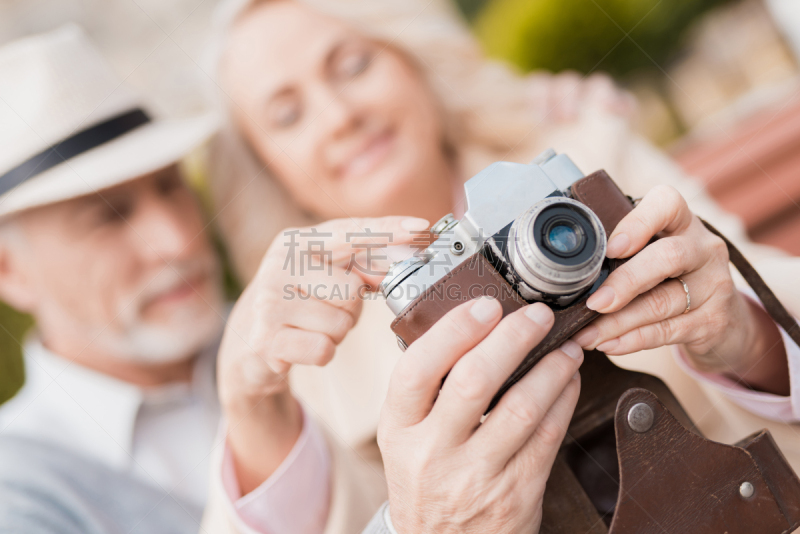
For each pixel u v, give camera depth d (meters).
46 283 1.16
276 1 1.18
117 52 1.50
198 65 1.33
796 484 0.52
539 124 1.44
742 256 0.58
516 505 0.47
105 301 1.19
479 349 0.44
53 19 1.57
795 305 0.75
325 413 1.15
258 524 0.82
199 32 1.47
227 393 0.78
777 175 1.57
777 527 0.50
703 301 0.53
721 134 1.86
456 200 1.34
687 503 0.50
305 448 0.87
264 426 0.82
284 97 1.21
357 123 1.21
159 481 1.15
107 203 1.18
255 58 1.20
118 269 1.20
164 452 1.19
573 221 0.49
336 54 1.20
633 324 0.52
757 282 0.58
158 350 1.24
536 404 0.45
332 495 0.92
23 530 0.97
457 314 0.45
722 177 1.63
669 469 0.50
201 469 1.19
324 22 1.19
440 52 1.35
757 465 0.51
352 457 1.08
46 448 1.10
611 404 0.59
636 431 0.50
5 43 1.57
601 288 0.49
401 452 0.47
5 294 1.16
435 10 1.42
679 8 1.95
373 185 1.23
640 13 1.92
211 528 0.89
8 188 1.06
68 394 1.16
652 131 1.92
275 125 1.23
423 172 1.27
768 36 2.03
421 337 0.46
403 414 0.46
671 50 2.00
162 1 1.48
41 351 1.18
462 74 1.39
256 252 1.38
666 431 0.50
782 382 0.64
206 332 1.30
